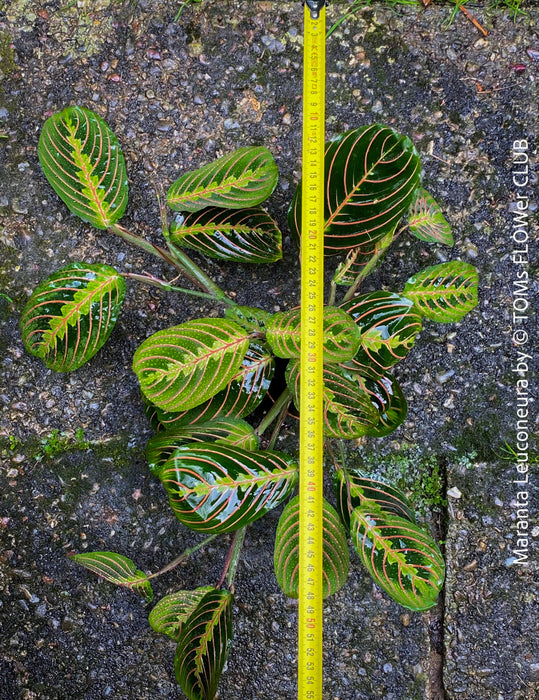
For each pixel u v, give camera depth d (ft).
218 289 3.14
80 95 3.30
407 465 3.33
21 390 3.32
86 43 3.30
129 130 3.31
